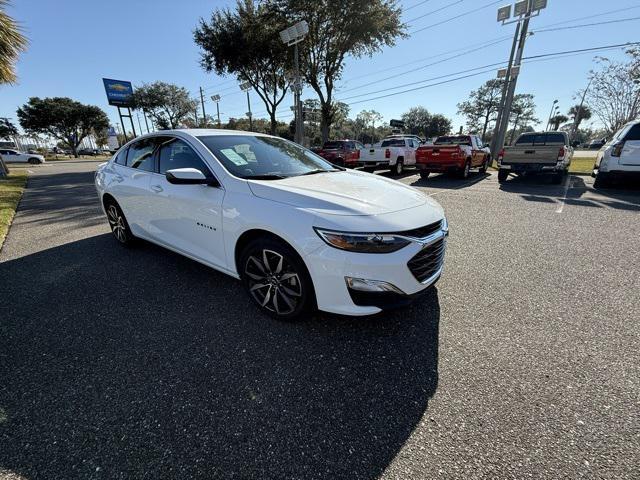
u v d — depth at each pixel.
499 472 1.40
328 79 21.27
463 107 58.31
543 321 2.50
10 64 8.43
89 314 2.66
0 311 2.72
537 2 15.14
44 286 3.17
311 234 2.11
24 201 7.90
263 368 2.05
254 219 2.34
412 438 1.57
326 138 22.61
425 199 2.61
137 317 2.62
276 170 2.97
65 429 1.62
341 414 1.71
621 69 21.69
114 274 3.42
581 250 3.97
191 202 2.83
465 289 3.02
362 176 3.11
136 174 3.57
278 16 18.72
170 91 40.28
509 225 5.10
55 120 51.53
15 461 1.45
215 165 2.75
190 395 1.83
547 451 1.49
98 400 1.80
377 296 2.12
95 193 9.01
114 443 1.54
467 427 1.62
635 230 4.71
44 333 2.41
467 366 2.04
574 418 1.66
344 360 2.11
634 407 1.71
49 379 1.96
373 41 20.20
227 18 19.83
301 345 2.26
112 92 39.78
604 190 8.12
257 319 2.57
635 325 2.43
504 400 1.78
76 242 4.54
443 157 10.69
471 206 6.55
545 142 10.59
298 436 1.58
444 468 1.42
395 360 2.11
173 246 3.29
